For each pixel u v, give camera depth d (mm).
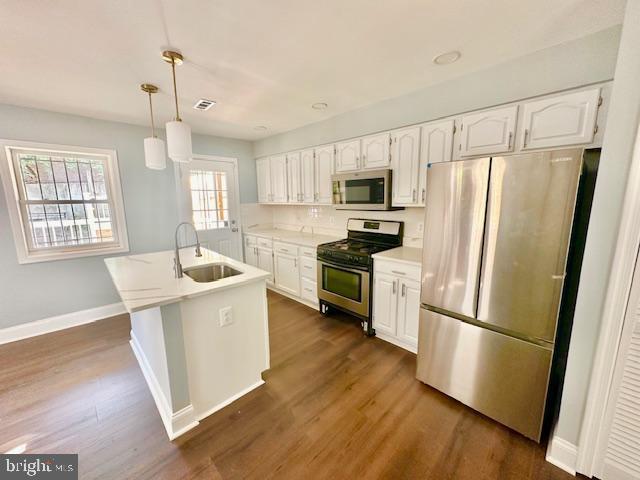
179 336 1576
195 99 2551
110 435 1604
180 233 3822
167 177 3641
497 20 1463
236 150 4332
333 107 2850
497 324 1588
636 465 1228
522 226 1438
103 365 2291
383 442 1547
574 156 1256
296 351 2473
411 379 2086
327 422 1688
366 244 3125
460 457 1454
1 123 2576
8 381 2092
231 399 1885
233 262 2355
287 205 4562
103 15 1355
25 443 1556
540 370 1464
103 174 3217
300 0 1288
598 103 1578
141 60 1820
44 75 2010
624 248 1156
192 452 1494
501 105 1958
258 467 1406
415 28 1526
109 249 3256
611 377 1242
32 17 1353
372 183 2773
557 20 1461
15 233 2717
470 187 1598
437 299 1845
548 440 1554
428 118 2357
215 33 1537
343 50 1741
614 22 1479
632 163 1108
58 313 2990
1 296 2695
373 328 2703
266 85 2264
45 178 2887
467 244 1649
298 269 3547
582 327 1296
